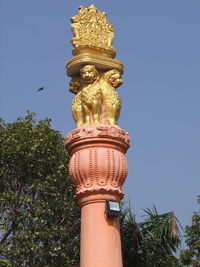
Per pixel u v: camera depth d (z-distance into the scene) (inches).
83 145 421.1
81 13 476.1
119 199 415.5
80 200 414.6
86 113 441.4
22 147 656.4
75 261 629.9
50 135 680.4
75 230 652.7
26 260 605.0
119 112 453.1
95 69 449.1
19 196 635.5
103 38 468.8
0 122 705.6
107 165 410.3
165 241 560.1
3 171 652.7
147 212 577.3
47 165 668.1
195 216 782.5
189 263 746.8
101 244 389.4
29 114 726.5
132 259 560.4
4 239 623.2
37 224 616.7
